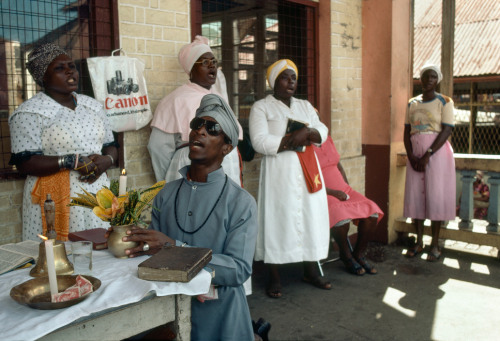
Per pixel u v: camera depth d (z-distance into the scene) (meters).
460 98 10.38
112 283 1.60
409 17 5.43
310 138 3.77
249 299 3.92
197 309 1.95
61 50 2.70
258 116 3.80
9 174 2.96
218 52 4.89
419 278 4.38
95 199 1.92
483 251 5.16
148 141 3.56
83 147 2.76
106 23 3.32
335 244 5.17
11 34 3.04
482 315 3.58
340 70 5.08
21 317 1.39
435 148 4.69
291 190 3.75
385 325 3.43
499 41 9.57
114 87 3.19
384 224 5.43
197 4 3.84
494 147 9.98
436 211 4.76
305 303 3.83
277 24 5.07
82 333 1.47
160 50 3.57
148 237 1.90
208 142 1.95
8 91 3.06
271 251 3.80
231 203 1.98
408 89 5.54
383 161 5.36
